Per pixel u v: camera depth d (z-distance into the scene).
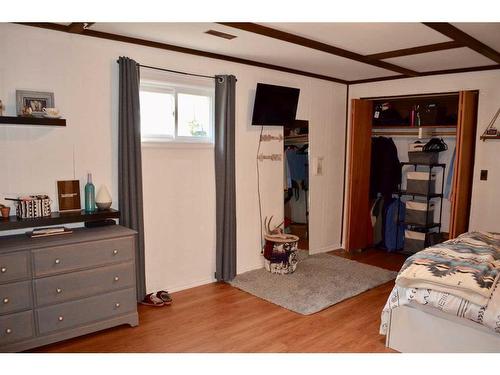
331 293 3.62
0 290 2.40
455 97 4.73
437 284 2.38
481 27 2.69
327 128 4.99
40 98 2.81
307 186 4.83
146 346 2.68
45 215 2.74
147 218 3.47
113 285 2.83
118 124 3.18
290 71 4.36
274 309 3.31
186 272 3.78
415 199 5.20
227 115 3.75
